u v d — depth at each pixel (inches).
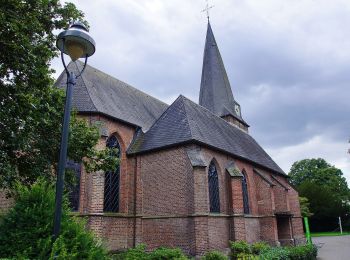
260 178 1048.2
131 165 836.0
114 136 831.1
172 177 763.4
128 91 1055.0
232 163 896.9
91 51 281.1
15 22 329.4
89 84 856.9
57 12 426.3
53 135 428.5
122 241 757.9
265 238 997.8
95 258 224.1
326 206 2256.4
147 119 992.9
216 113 1416.1
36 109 387.2
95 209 687.7
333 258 839.1
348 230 2301.9
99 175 706.8
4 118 371.6
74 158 461.1
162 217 750.5
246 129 1544.0
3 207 557.6
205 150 805.9
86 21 438.9
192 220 700.7
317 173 2625.5
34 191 228.5
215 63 1507.1
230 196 846.5
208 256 634.8
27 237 206.1
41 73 377.7
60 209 213.5
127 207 800.3
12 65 357.4
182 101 917.8
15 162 416.8
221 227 784.3
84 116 762.8
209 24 1590.8
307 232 1050.7
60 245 198.2
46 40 406.0
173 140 788.6
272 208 1010.7
